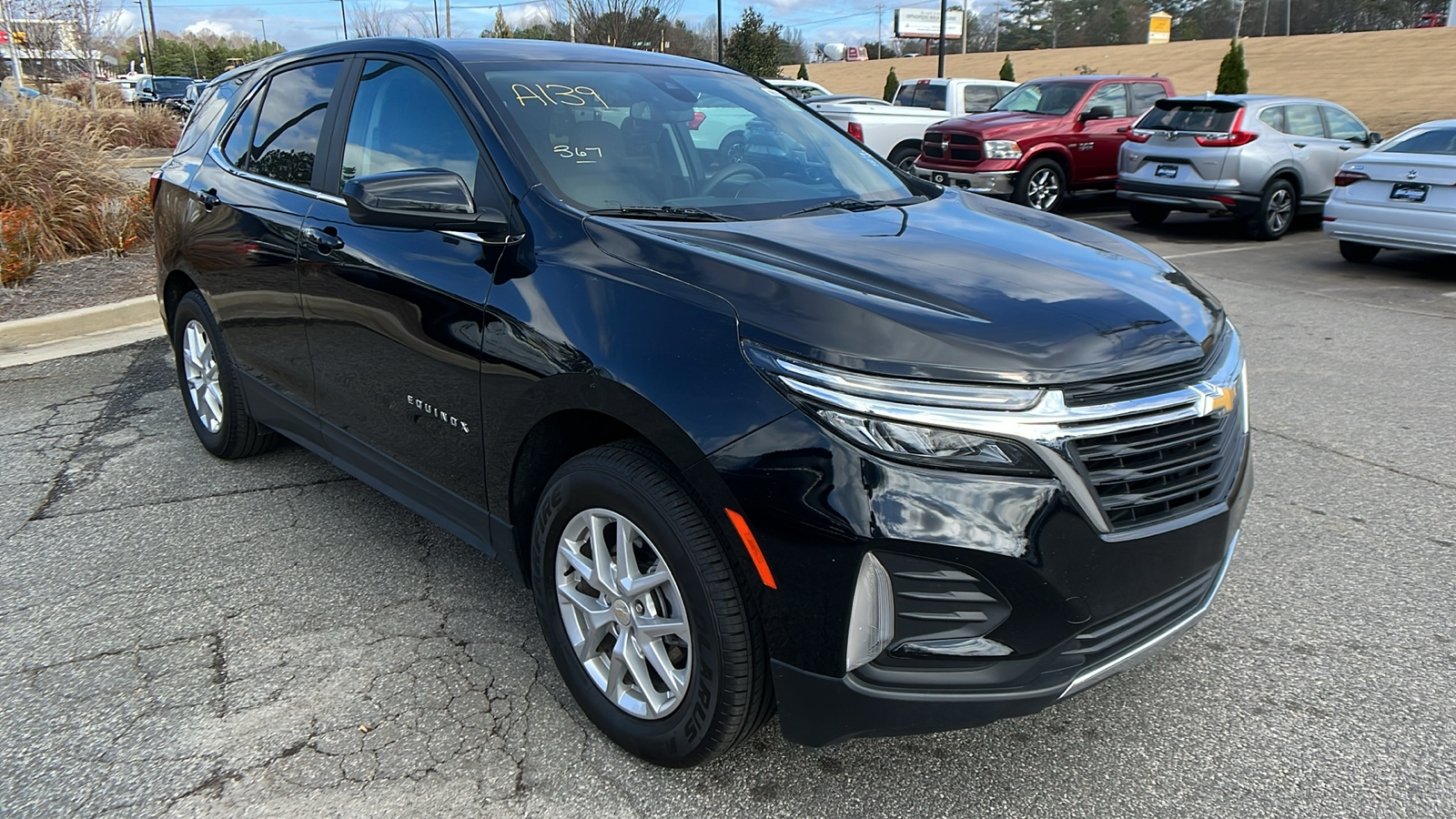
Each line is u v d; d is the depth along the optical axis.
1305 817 2.33
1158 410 2.20
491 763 2.52
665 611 2.41
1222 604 3.35
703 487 2.15
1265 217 11.84
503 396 2.62
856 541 1.99
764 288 2.23
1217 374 2.38
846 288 2.25
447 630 3.15
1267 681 2.90
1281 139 11.80
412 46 3.38
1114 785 2.45
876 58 90.00
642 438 2.43
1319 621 3.24
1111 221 13.90
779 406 2.07
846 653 2.06
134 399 5.55
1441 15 76.81
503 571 3.57
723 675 2.22
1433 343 6.89
